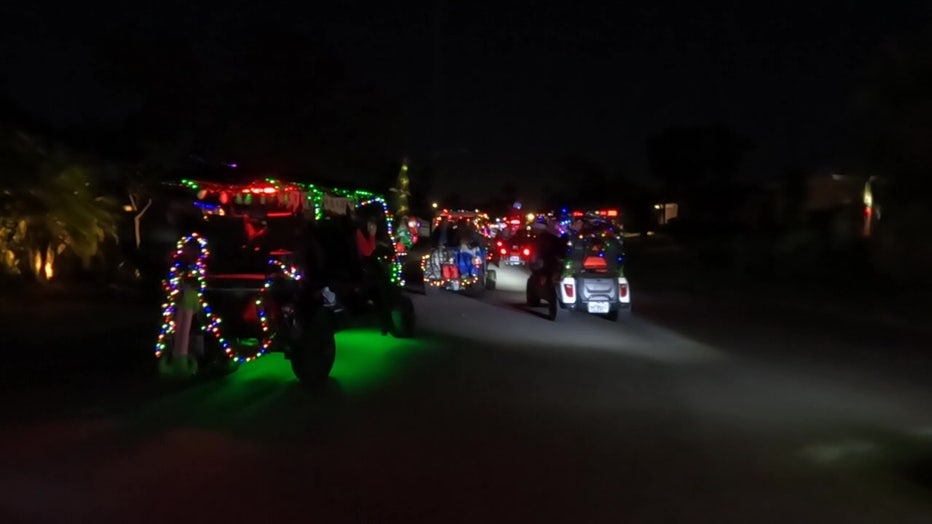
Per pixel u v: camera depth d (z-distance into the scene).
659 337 18.62
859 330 20.66
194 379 12.90
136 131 29.52
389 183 31.42
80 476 8.41
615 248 22.12
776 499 8.05
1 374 13.05
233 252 13.60
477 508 7.69
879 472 8.95
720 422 11.03
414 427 10.42
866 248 30.31
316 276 13.50
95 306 20.30
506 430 10.38
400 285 17.47
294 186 13.87
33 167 21.12
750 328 20.61
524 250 39.56
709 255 42.12
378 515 7.48
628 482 8.49
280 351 12.99
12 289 20.70
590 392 12.65
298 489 8.12
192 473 8.54
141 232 23.77
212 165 14.62
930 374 14.66
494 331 18.78
